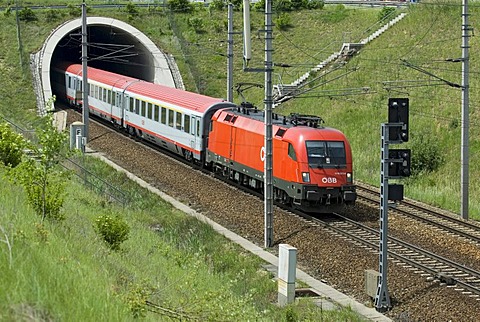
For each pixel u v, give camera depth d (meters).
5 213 32.38
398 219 58.62
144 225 53.72
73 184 61.03
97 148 89.12
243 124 66.50
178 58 122.81
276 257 48.84
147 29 128.50
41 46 119.88
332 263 46.03
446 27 104.75
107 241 40.88
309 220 57.12
